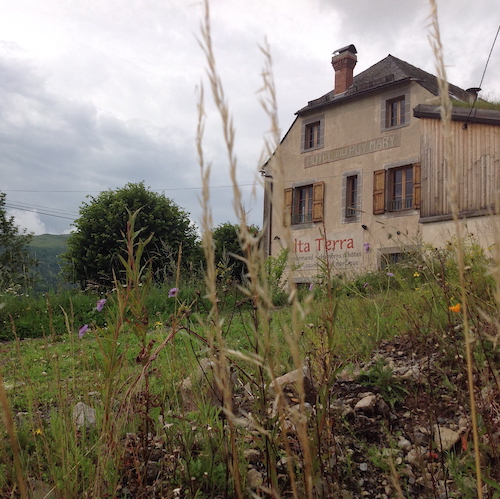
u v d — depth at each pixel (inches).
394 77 649.6
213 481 66.2
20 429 81.4
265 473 69.7
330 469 63.4
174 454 69.0
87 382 89.9
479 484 27.3
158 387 99.6
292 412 21.0
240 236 20.3
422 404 87.5
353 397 98.2
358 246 649.0
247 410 81.7
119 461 57.9
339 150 695.1
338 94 710.5
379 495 67.9
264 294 21.0
